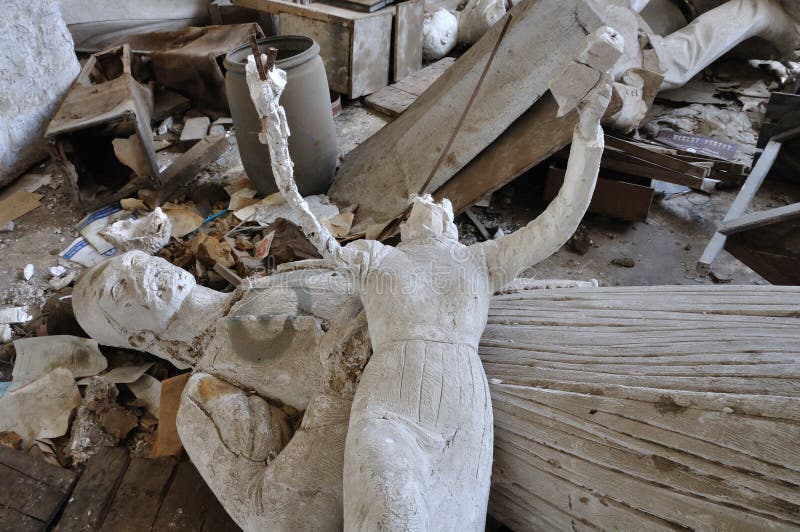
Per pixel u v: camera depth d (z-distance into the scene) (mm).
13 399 2461
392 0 4992
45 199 4078
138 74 4996
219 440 1739
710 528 1268
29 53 4172
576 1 2725
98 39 5613
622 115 3672
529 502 1609
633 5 4797
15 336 2977
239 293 2150
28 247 3662
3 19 3939
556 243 1676
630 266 3434
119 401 2555
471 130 3193
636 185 3486
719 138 4473
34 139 4363
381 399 1466
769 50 5402
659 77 3688
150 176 3885
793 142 3922
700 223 3740
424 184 3264
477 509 1410
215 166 4395
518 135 3166
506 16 2830
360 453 1332
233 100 3422
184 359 2264
